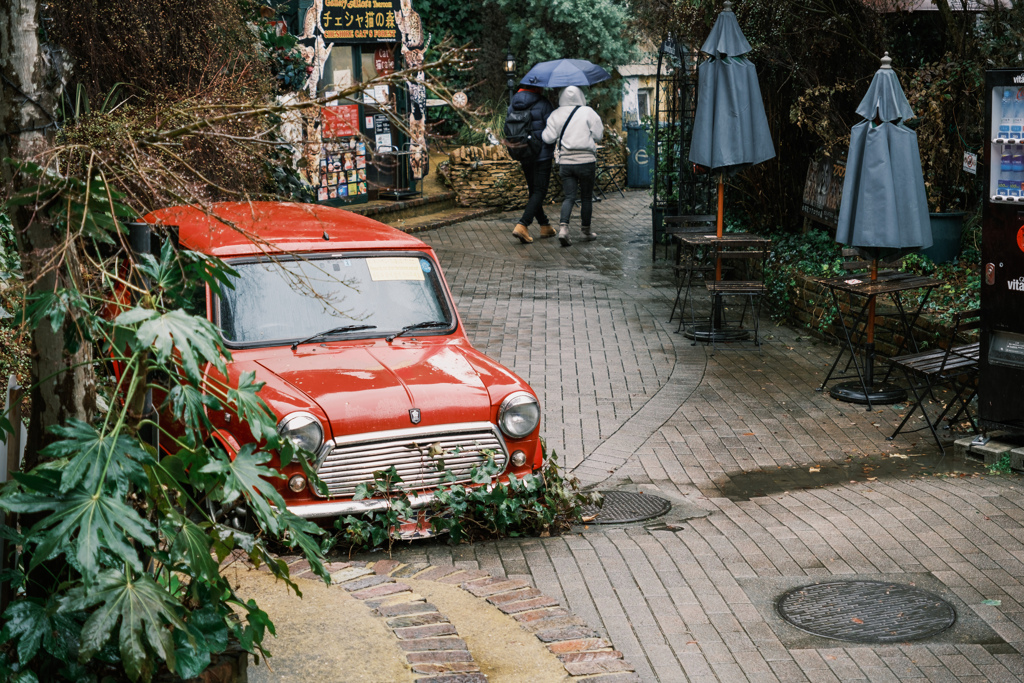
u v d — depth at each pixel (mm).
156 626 2658
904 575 5746
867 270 11156
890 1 13258
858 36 13945
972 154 11680
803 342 12031
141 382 3041
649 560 6039
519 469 6461
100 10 8203
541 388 10125
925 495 7102
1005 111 7586
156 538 3016
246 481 2986
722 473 7852
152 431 3398
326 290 6801
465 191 21656
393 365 6445
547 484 6742
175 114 3150
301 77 14742
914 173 9383
